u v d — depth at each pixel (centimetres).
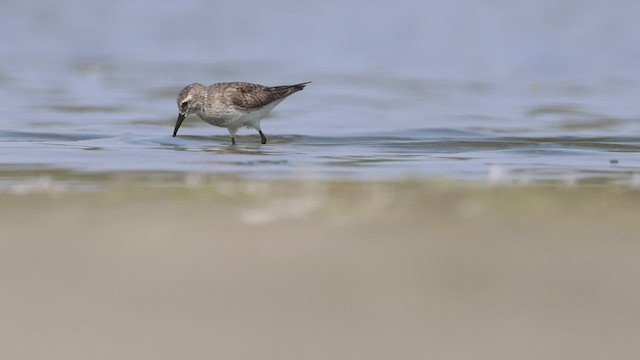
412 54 3688
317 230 1135
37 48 3669
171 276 979
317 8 4506
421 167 1714
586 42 3903
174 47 3781
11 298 919
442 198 1309
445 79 3152
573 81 3120
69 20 4219
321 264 1016
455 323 857
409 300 913
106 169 1656
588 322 857
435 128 2239
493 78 3181
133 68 3303
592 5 4584
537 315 874
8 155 1811
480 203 1278
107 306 900
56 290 940
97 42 3828
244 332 841
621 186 1443
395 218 1191
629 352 802
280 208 1241
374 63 3497
